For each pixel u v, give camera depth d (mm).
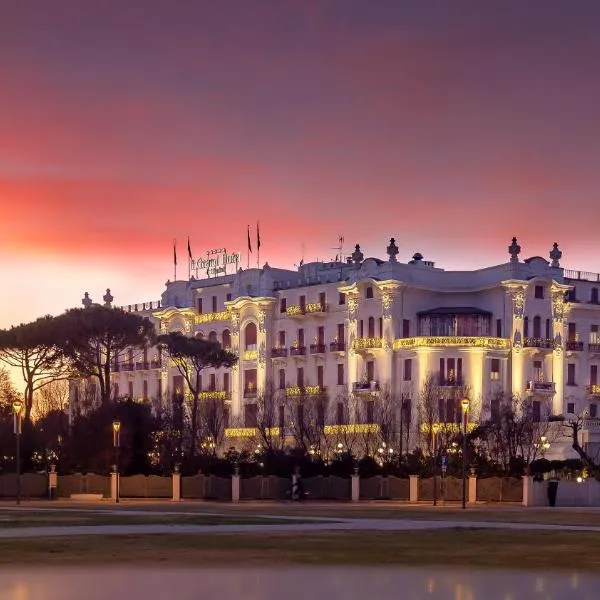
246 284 180250
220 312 184375
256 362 177250
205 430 163250
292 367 173750
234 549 47281
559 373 160875
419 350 155250
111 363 163375
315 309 169500
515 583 36406
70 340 149375
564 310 163125
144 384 195125
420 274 162500
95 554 45000
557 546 49469
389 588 35062
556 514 82250
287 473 127188
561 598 33188
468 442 136875
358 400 160750
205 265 192375
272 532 57531
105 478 123375
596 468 121625
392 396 155250
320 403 159500
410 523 67000
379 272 162500
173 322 192250
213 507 96312
